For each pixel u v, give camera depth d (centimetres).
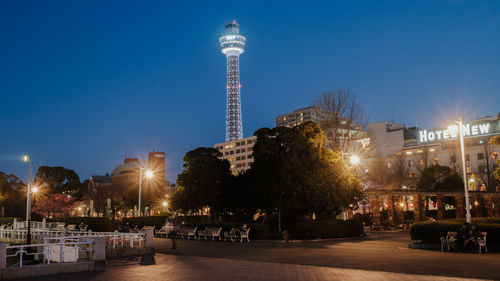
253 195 4088
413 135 12262
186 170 4728
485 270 1539
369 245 2877
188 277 1467
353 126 4884
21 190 9056
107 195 10831
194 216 6059
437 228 2469
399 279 1342
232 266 1734
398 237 3816
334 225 3722
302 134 3784
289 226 3844
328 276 1421
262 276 1445
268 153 3962
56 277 1541
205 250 2588
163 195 9975
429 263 1752
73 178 9375
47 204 8550
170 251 2539
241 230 3519
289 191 3703
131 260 2052
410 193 5522
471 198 6994
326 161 3762
